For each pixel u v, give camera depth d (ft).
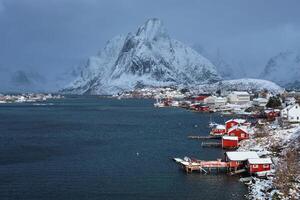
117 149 372.99
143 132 499.92
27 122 635.25
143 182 254.06
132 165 302.66
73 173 277.44
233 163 276.82
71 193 232.12
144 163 309.42
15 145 396.57
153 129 529.86
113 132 502.38
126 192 233.76
